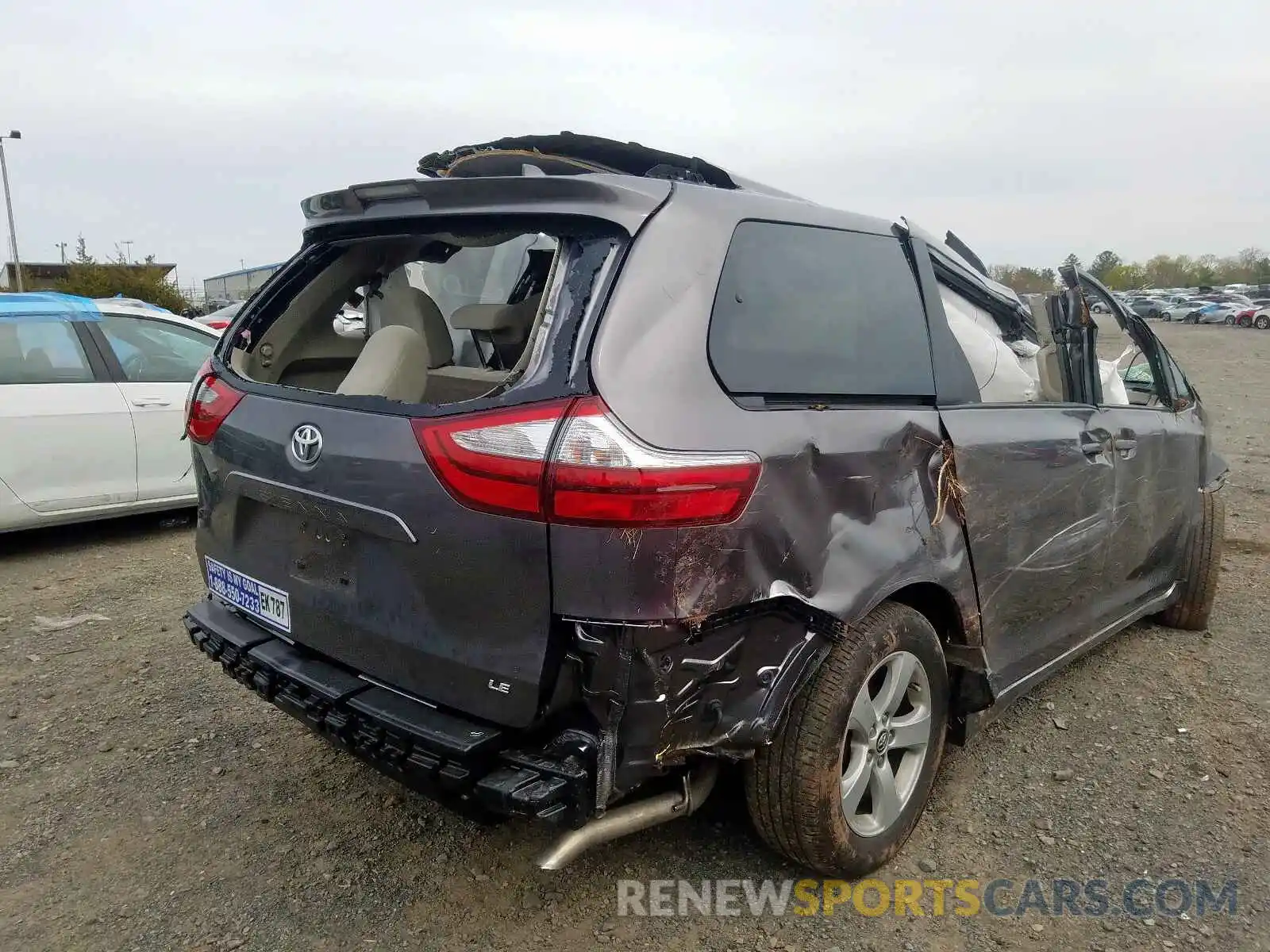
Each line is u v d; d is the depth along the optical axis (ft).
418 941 7.80
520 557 6.43
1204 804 10.11
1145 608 13.65
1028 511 9.96
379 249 10.39
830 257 8.54
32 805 9.69
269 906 8.21
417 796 9.99
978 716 9.80
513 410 6.47
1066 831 9.59
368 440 7.12
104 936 7.80
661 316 6.82
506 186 7.27
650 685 6.52
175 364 20.18
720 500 6.57
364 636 7.48
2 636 14.24
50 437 17.90
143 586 16.72
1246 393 53.01
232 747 10.97
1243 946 7.97
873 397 8.40
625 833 7.16
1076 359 11.49
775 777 7.80
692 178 8.43
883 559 7.88
